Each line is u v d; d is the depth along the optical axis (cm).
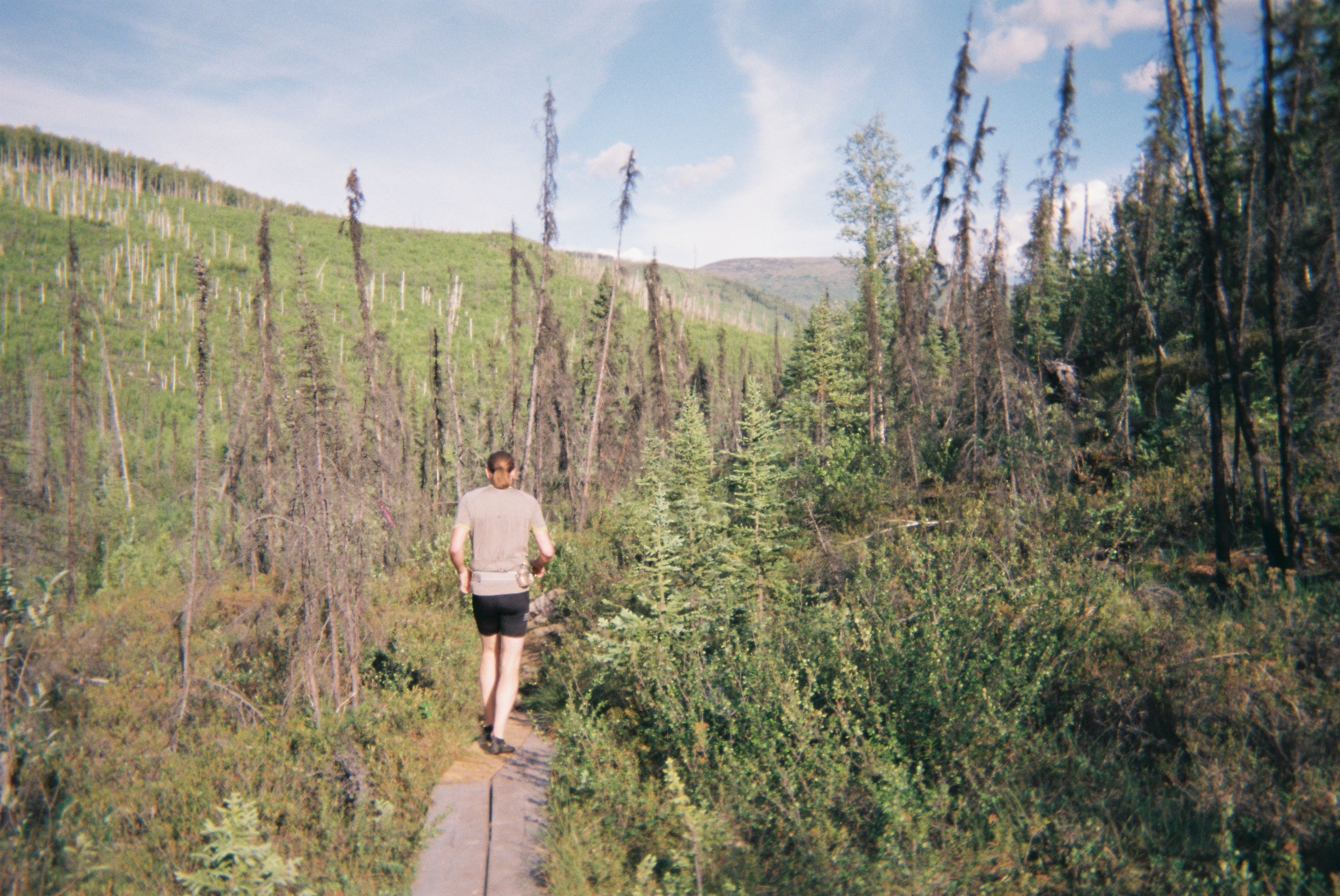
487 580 523
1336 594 543
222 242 9381
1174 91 911
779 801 368
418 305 8269
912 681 441
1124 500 768
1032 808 354
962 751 393
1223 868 283
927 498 1100
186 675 550
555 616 868
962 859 325
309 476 568
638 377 2916
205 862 351
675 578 626
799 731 400
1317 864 306
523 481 1900
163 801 444
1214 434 695
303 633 552
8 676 435
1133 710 430
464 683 625
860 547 811
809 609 601
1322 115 617
